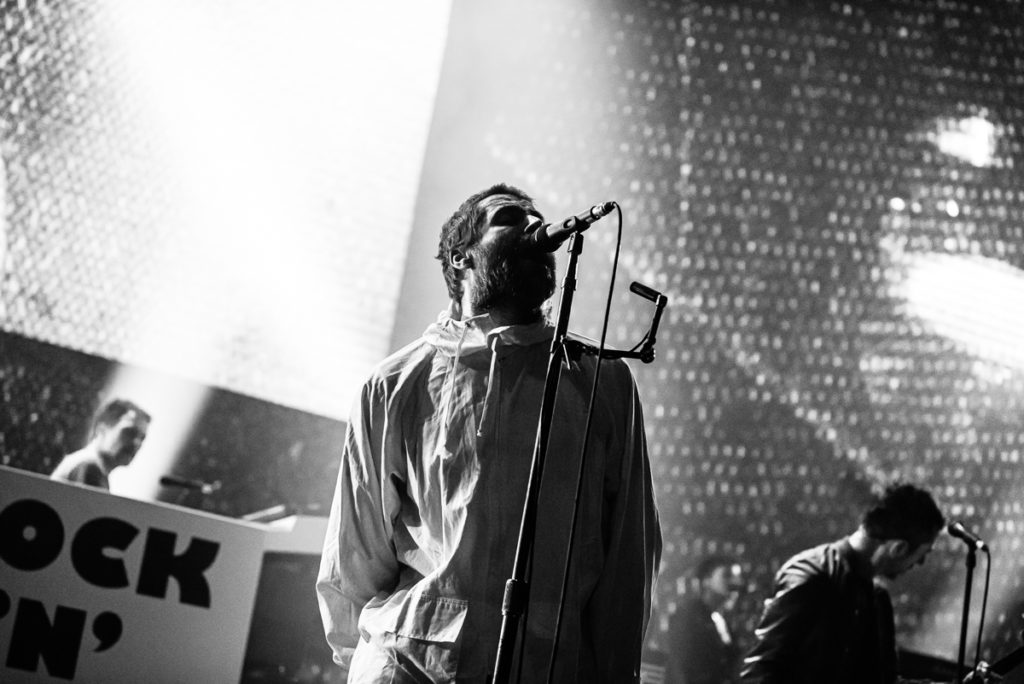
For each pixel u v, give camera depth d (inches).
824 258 272.2
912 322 269.0
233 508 272.2
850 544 189.6
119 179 265.9
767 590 258.8
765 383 269.4
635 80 279.7
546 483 96.1
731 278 272.8
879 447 265.3
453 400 97.6
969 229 270.7
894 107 274.8
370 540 100.9
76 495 163.8
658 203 275.9
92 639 162.2
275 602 182.4
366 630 97.8
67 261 264.1
